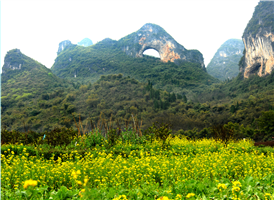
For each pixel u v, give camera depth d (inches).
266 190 146.6
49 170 192.7
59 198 132.2
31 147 312.8
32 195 130.3
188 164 236.1
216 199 130.2
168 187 164.2
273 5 5246.1
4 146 292.2
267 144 514.9
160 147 383.2
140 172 200.5
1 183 163.6
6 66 6461.6
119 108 3941.9
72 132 402.3
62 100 4254.4
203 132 1744.6
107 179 185.0
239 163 253.0
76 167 200.7
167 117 2864.2
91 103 3961.6
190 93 6338.6
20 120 3336.6
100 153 283.3
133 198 136.4
